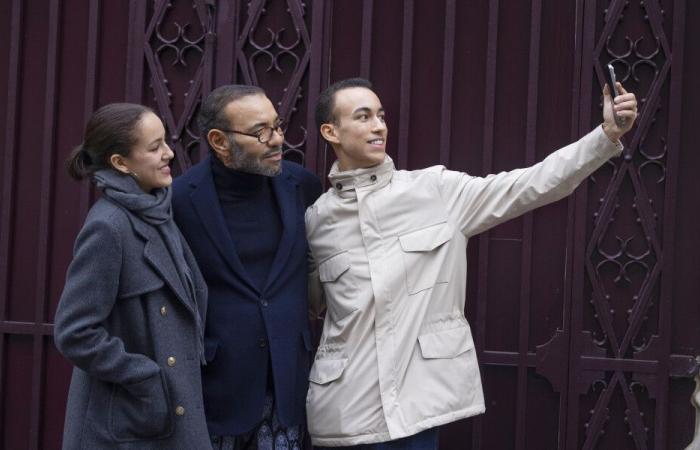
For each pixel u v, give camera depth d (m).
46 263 3.70
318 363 2.93
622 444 3.47
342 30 3.61
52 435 3.73
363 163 2.96
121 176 2.61
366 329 2.85
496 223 2.93
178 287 2.61
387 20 3.58
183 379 2.59
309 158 3.58
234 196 2.90
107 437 2.55
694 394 3.42
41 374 3.70
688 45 3.44
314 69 3.58
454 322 2.91
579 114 3.46
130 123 2.58
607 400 3.46
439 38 3.56
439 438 3.57
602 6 3.47
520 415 3.49
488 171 3.51
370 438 2.78
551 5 3.50
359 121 2.92
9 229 3.72
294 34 3.62
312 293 3.18
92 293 2.50
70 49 3.71
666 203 3.42
